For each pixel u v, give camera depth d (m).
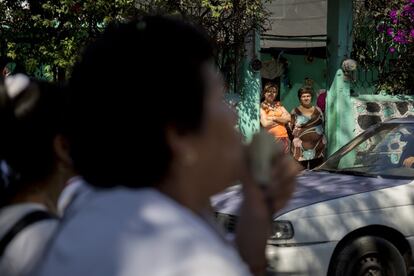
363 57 11.96
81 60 1.32
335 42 11.21
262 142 1.47
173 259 1.08
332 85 11.29
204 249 1.10
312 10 13.20
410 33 11.41
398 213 5.27
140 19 1.34
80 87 1.29
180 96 1.24
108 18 8.32
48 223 1.70
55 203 1.94
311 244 4.95
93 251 1.11
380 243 5.20
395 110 11.56
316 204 5.08
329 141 11.30
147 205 1.15
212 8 9.12
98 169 1.27
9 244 1.66
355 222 5.10
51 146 1.91
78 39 8.65
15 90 1.92
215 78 1.30
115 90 1.24
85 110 1.28
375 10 11.68
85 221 1.15
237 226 1.51
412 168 5.85
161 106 1.23
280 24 13.09
